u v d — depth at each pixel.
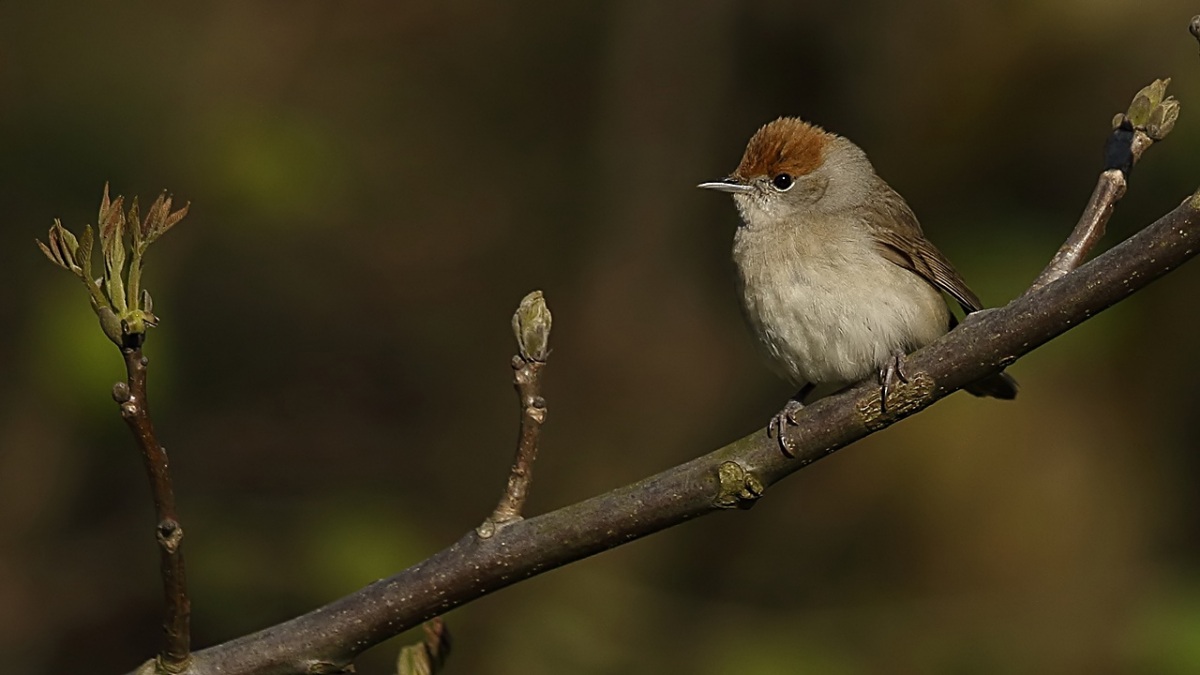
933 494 11.17
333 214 13.52
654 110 14.76
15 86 12.63
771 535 11.73
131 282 4.27
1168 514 10.84
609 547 5.14
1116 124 5.59
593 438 13.48
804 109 13.94
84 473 12.38
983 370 5.23
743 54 14.49
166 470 4.51
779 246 7.83
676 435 13.48
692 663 11.02
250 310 14.28
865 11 13.12
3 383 11.95
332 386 14.21
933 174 11.78
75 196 12.28
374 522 10.93
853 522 11.45
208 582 10.80
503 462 13.50
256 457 13.47
